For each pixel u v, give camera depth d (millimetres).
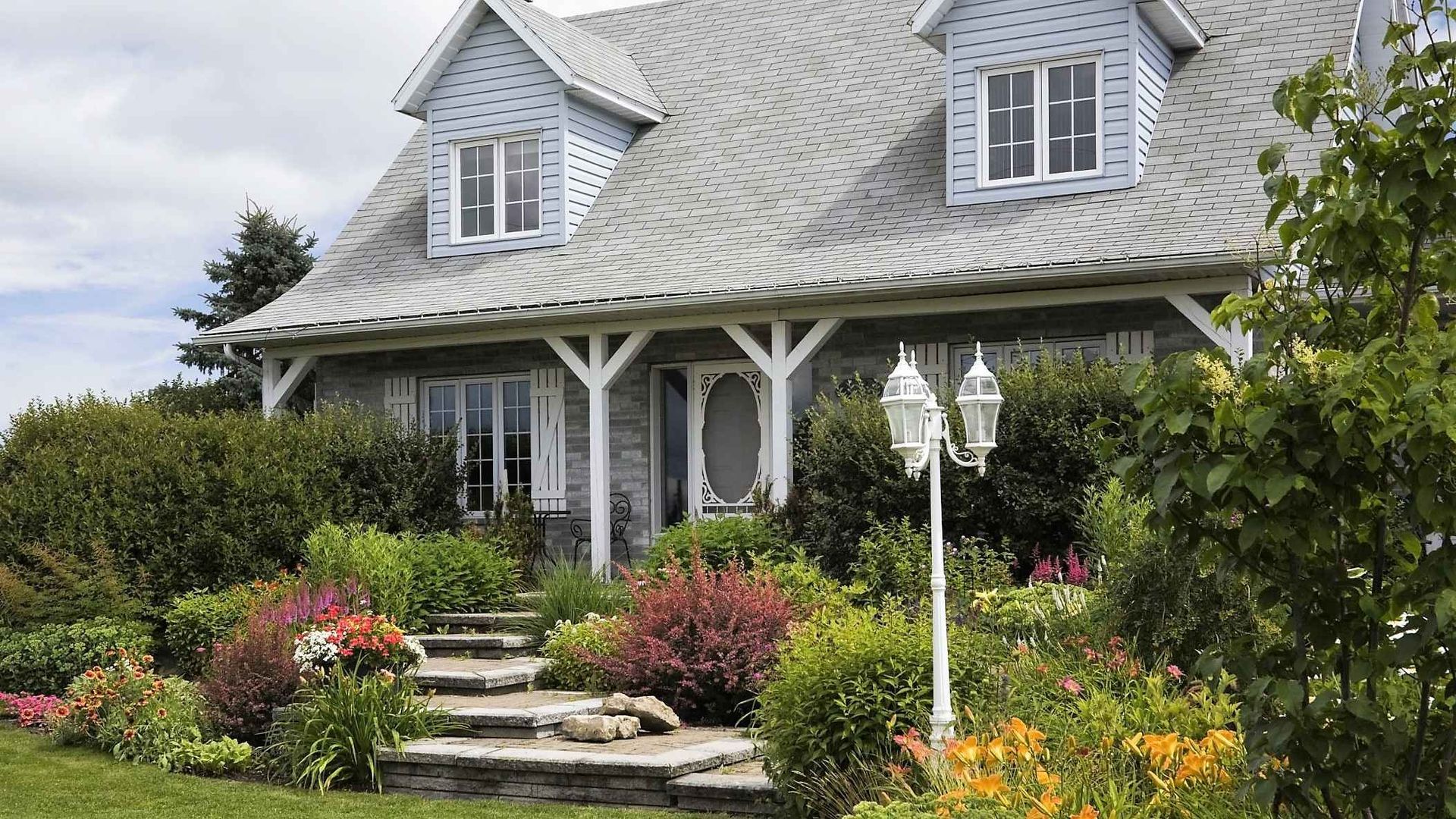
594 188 17453
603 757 8648
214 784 9375
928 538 12062
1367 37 15969
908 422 7312
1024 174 14875
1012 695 7617
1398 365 3834
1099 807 5672
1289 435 3990
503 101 17391
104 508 14070
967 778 6070
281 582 13469
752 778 8281
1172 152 14469
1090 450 11828
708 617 10547
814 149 16656
